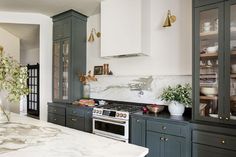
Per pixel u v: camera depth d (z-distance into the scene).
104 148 1.26
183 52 2.89
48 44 4.26
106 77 3.83
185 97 2.55
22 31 5.11
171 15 2.99
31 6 3.68
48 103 4.06
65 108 3.68
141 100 3.34
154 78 3.19
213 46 2.25
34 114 6.77
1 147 1.25
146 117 2.58
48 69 4.26
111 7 3.15
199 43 2.28
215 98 2.20
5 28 4.89
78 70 3.96
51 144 1.32
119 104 3.48
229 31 2.07
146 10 3.05
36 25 4.43
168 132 2.39
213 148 2.07
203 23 2.30
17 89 1.75
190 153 2.24
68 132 1.63
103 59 3.89
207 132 2.11
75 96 3.88
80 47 4.02
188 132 2.24
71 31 3.82
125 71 3.54
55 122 3.87
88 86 4.05
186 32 2.87
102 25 3.26
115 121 2.81
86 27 4.17
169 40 3.02
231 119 2.04
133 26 2.92
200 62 2.29
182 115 2.62
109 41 3.16
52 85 4.20
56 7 3.70
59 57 4.05
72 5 3.58
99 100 3.83
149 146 2.54
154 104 3.00
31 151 1.19
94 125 3.08
